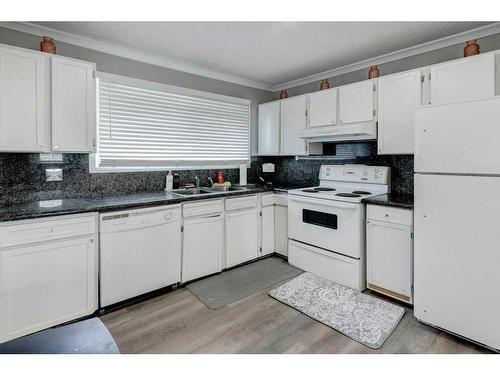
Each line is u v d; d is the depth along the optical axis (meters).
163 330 2.02
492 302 1.70
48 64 2.11
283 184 4.04
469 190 1.76
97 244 2.15
